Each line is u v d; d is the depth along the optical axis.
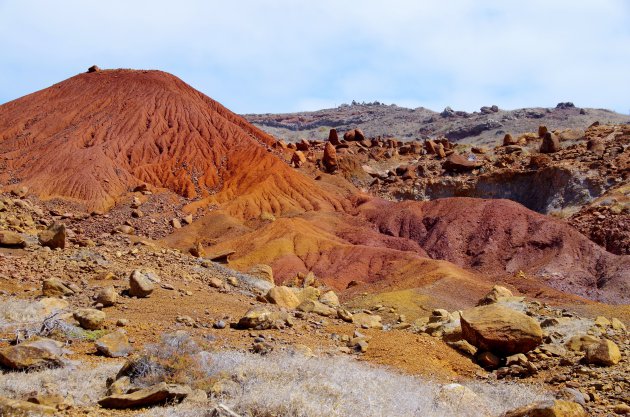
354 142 135.50
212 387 10.33
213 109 141.25
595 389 13.38
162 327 16.00
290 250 75.06
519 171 99.12
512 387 13.92
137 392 9.80
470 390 12.52
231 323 17.41
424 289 42.34
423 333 19.12
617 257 67.94
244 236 81.00
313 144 141.75
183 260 27.09
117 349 13.35
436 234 85.56
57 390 10.16
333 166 122.19
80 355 13.08
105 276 21.78
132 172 107.50
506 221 82.69
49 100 133.75
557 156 97.88
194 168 112.50
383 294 40.78
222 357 12.11
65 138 112.88
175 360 11.05
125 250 27.11
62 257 23.77
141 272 21.97
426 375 14.39
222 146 121.81
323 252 74.19
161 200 98.19
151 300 19.38
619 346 16.61
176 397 9.80
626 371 14.27
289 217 95.62
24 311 16.33
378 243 84.44
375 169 124.06
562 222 78.50
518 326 16.48
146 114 124.88
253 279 27.14
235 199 102.00
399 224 92.12
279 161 114.38
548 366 15.54
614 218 76.06
